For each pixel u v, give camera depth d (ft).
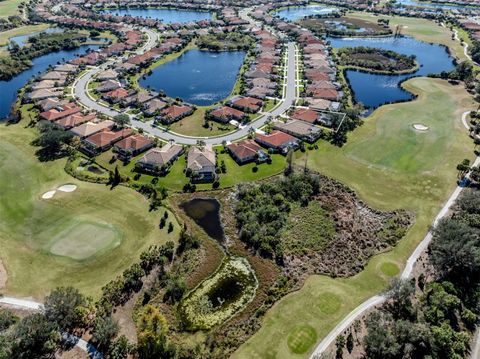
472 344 214.69
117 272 259.19
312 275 262.47
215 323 233.35
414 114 472.03
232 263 273.54
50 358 206.28
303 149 399.85
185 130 441.27
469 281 249.96
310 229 300.20
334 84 558.56
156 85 580.71
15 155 388.98
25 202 322.96
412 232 296.10
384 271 263.29
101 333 210.59
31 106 503.20
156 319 215.51
